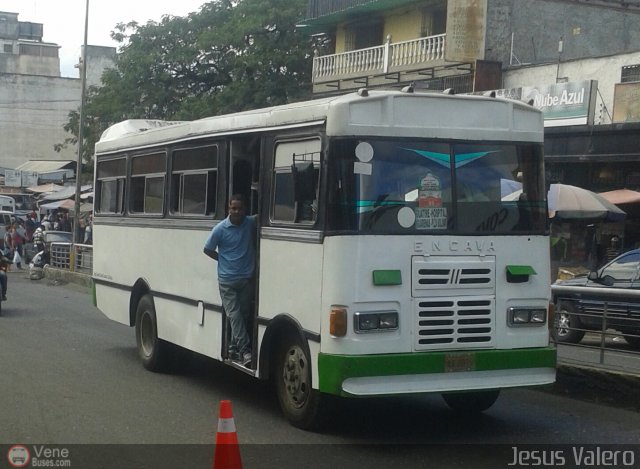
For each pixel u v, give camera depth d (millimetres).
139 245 11328
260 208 8305
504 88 21328
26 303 19391
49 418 8367
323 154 7305
